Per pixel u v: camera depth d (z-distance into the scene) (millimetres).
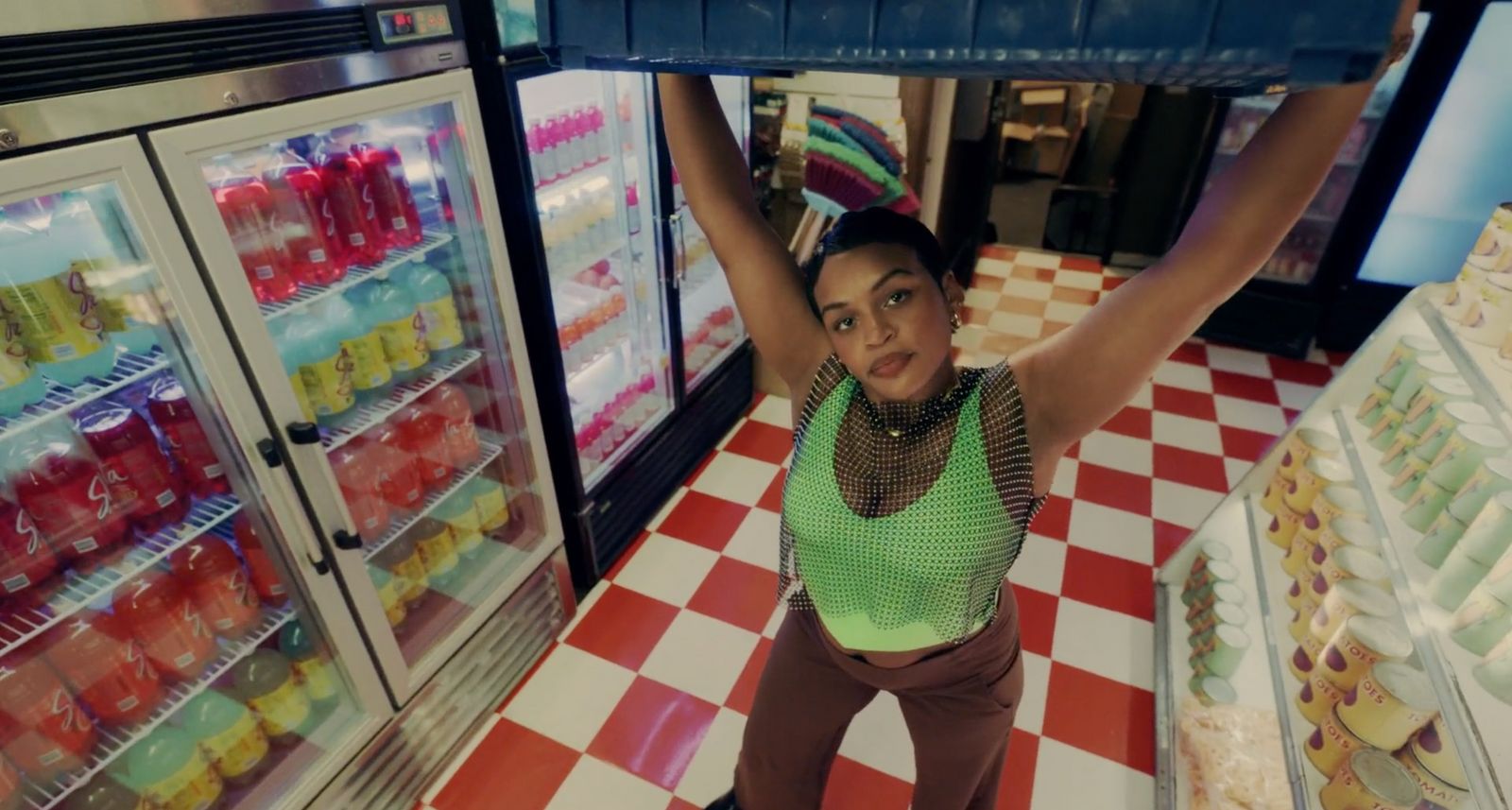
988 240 5371
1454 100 3463
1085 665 2268
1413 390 1783
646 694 2201
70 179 1015
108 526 1345
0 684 1260
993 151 4457
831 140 2689
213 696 1608
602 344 2570
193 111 1132
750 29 611
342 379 1658
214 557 1511
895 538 979
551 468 2311
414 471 1890
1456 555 1335
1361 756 1454
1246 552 2268
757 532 2803
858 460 996
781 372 1115
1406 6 490
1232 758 1854
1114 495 3008
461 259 1823
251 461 1375
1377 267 3934
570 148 2188
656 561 2666
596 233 2391
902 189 2695
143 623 1426
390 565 1935
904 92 3039
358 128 1612
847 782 1964
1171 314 791
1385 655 1499
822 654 1270
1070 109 5980
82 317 1235
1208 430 3430
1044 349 940
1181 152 4598
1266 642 1977
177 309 1196
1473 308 1560
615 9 659
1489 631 1229
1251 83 595
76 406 1247
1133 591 2541
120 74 1042
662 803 1929
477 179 1664
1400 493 1680
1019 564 2652
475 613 2033
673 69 807
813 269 901
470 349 1953
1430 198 3689
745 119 2758
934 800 1424
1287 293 3906
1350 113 670
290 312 1586
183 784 1538
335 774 1711
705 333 3139
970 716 1241
